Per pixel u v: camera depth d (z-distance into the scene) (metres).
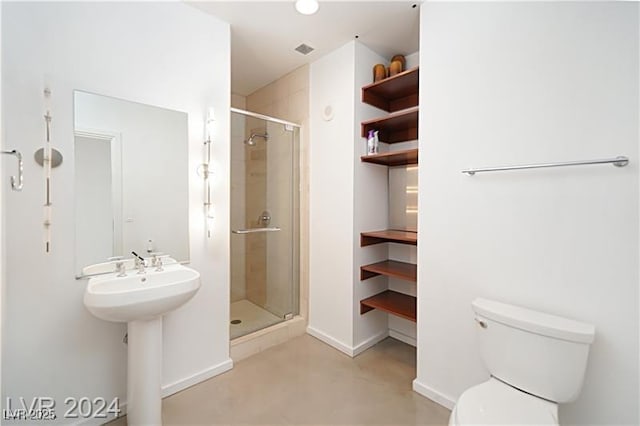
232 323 2.69
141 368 1.53
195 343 2.00
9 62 1.34
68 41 1.49
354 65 2.33
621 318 1.21
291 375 2.11
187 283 1.53
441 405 1.79
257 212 2.86
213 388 1.95
